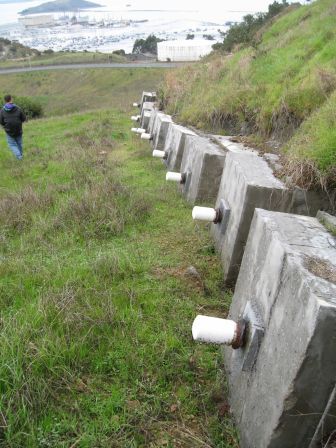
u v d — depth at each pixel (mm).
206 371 2980
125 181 7230
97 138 11898
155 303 3623
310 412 2021
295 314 2084
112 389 2785
